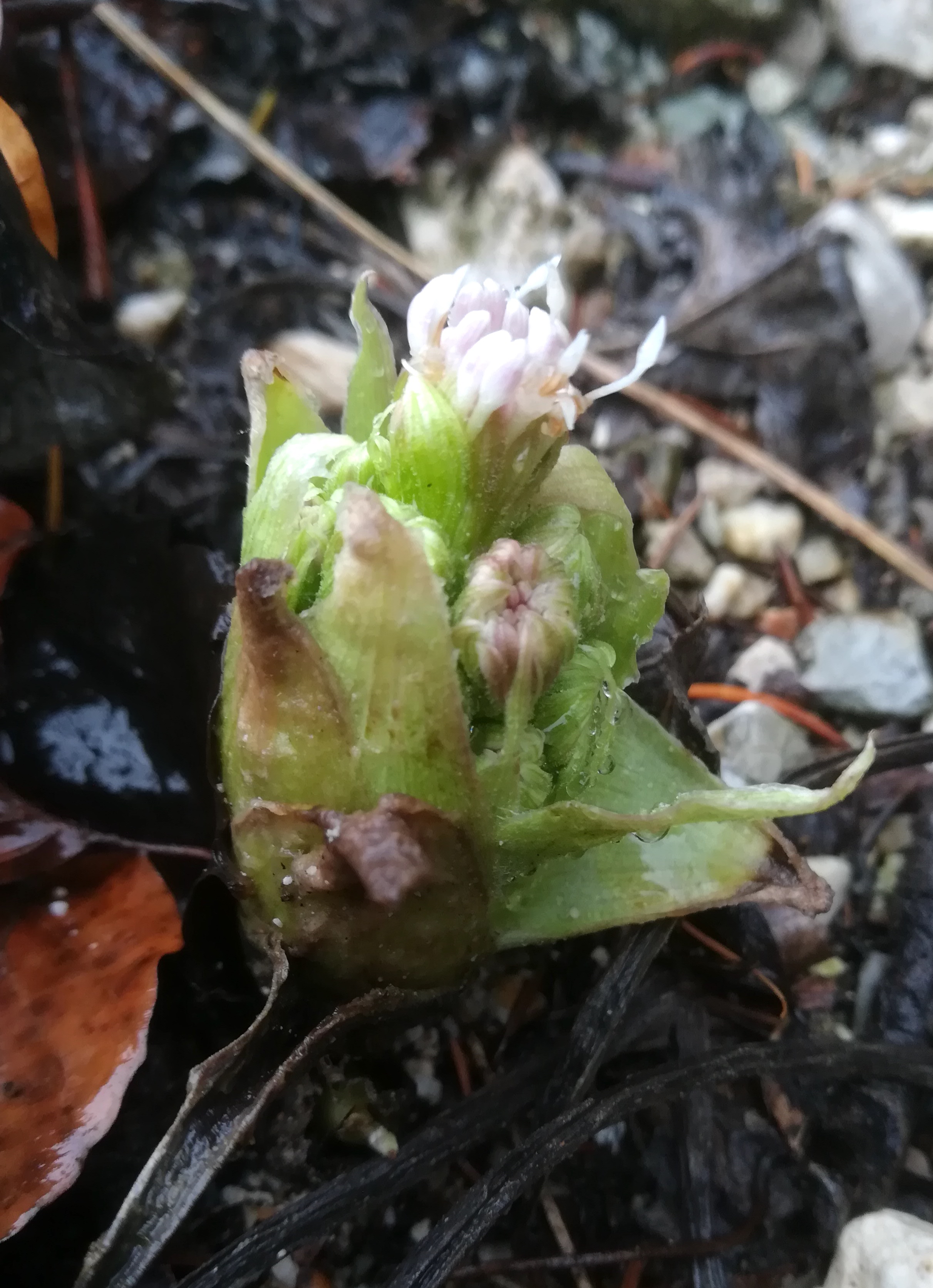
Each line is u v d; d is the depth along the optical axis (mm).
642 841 73
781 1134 85
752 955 89
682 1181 80
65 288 94
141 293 119
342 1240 78
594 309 133
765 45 158
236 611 68
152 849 78
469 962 71
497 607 61
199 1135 64
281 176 124
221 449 107
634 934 80
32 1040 70
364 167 130
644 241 136
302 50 132
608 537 72
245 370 73
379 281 127
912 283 132
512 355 62
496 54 140
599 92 147
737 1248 80
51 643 84
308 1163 78
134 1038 70
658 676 88
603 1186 82
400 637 58
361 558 57
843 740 108
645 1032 86
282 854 65
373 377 73
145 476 103
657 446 122
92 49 118
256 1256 68
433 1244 70
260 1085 67
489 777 63
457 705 59
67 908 75
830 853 99
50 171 111
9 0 102
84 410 95
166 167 124
